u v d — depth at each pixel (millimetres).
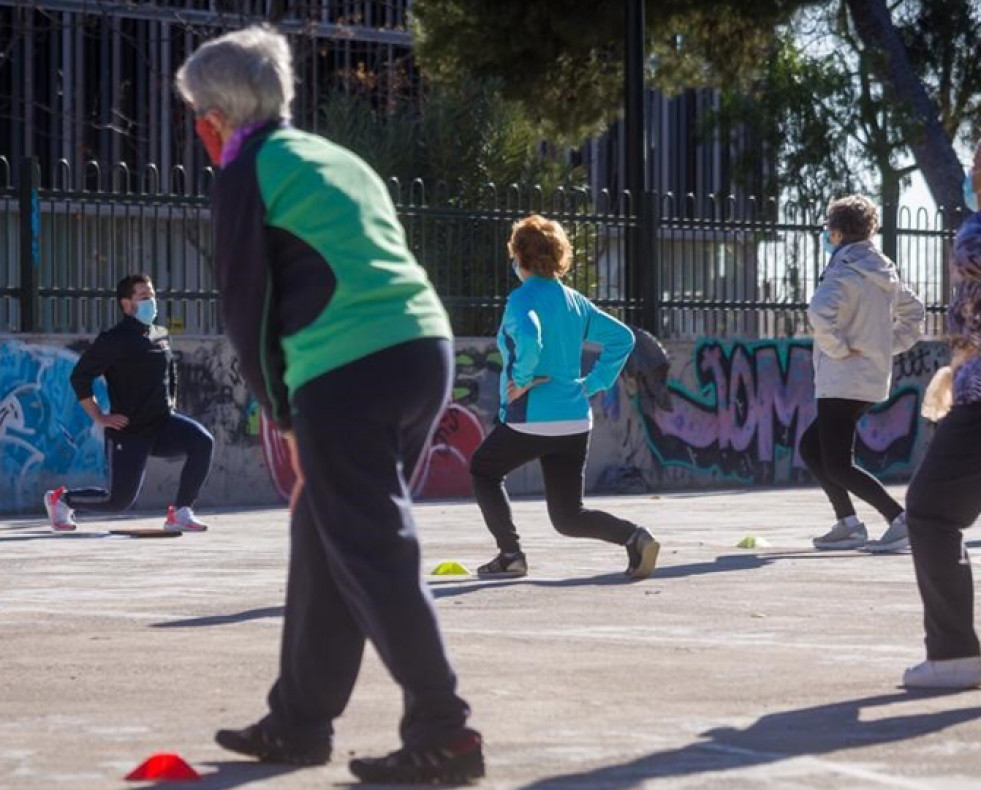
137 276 14453
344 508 4949
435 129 22578
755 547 13000
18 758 5453
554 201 20453
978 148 7027
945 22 33094
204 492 18438
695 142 32812
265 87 5141
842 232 12266
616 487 20781
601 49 30531
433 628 4965
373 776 5004
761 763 5344
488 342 19922
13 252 17344
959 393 6668
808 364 22438
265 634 8383
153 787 5016
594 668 7219
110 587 10531
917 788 5016
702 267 21406
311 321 4973
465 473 19906
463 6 30188
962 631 6719
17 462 17359
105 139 35938
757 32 30969
